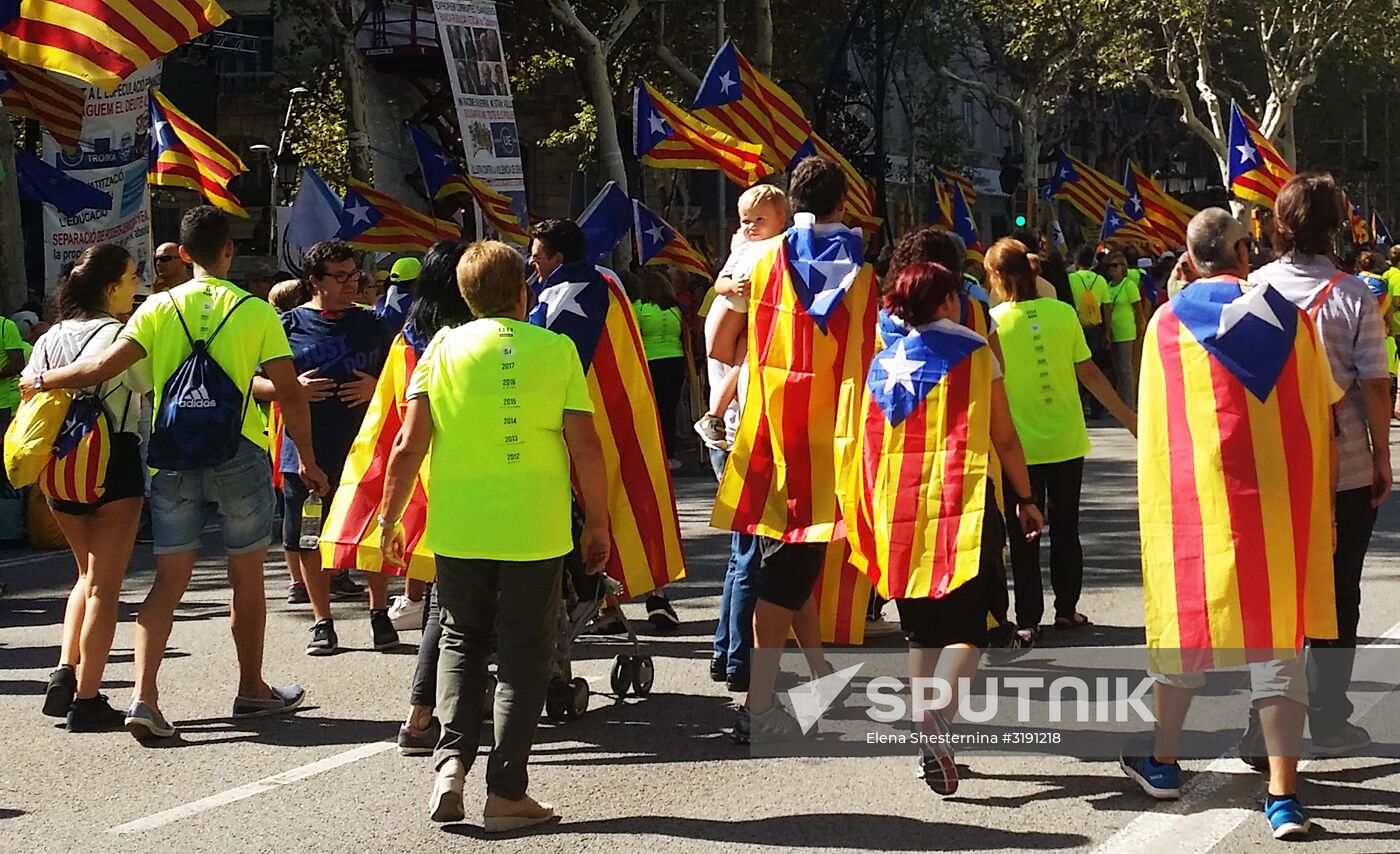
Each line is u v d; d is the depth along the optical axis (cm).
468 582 549
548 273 705
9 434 682
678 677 771
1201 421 532
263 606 708
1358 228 3434
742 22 3578
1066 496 843
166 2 1050
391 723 698
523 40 3225
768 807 571
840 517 626
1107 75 3912
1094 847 521
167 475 672
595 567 561
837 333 627
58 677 712
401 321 895
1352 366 595
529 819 555
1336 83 5238
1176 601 536
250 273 4050
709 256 2939
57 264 1550
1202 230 550
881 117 2533
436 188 2317
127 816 574
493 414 542
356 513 684
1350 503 604
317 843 541
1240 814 550
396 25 3188
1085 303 1972
